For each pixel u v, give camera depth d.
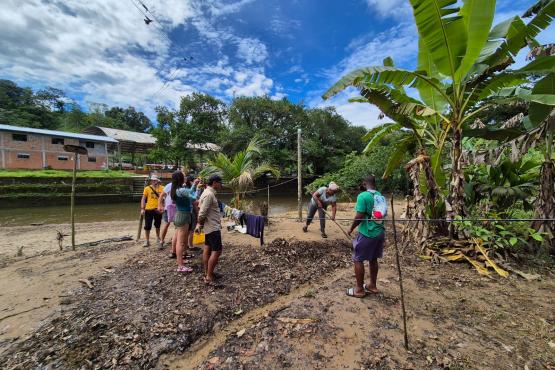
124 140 28.27
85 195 17.09
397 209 10.88
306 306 3.20
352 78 4.34
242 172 7.82
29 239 7.78
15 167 21.94
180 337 2.73
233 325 3.04
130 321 2.96
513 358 2.28
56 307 3.30
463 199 4.98
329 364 2.27
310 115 26.98
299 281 4.18
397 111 5.18
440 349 2.41
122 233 8.50
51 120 50.31
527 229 4.86
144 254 5.20
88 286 3.84
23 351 2.52
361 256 3.32
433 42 4.23
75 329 2.83
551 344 2.45
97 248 5.87
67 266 4.71
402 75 4.59
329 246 5.76
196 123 28.03
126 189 19.23
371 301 3.29
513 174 5.45
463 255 4.55
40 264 4.88
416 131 5.70
